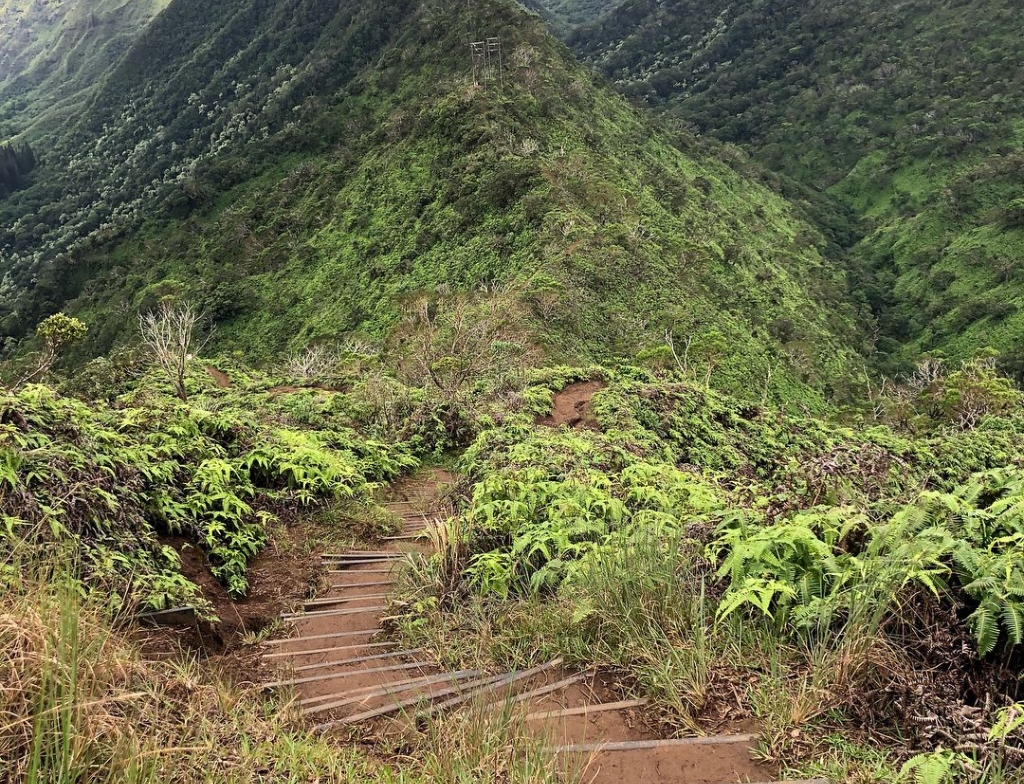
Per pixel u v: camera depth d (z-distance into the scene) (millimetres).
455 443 10219
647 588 3107
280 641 3615
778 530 3092
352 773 2154
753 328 40688
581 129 55625
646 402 12109
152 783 1821
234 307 49656
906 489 4148
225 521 4844
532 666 3074
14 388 4469
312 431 8883
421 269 44500
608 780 2158
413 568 4207
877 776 2047
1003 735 1970
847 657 2430
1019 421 17250
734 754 2258
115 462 4148
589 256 38156
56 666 1953
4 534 2777
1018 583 2350
